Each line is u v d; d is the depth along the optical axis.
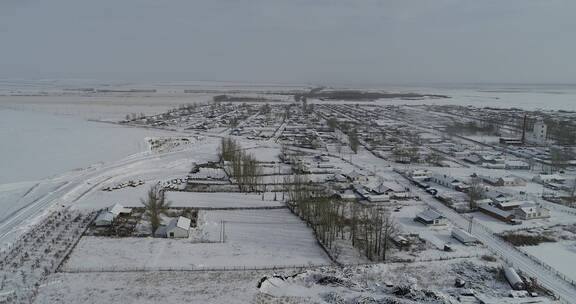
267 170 139.25
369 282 65.12
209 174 132.88
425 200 109.25
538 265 72.56
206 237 83.19
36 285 62.25
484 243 81.88
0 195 106.19
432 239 83.31
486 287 64.31
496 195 108.12
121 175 130.38
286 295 60.88
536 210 96.19
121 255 73.56
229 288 62.56
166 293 60.72
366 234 77.56
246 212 98.38
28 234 81.81
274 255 75.38
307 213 91.75
